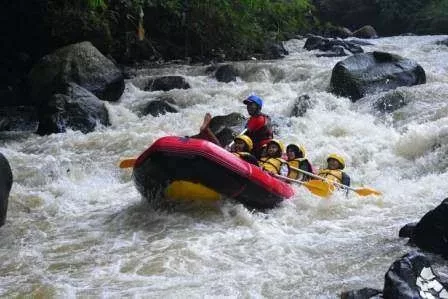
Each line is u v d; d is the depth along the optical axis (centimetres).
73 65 1377
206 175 662
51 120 1160
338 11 3028
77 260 575
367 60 1279
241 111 1238
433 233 527
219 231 630
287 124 1055
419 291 408
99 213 726
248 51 2012
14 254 600
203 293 478
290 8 2144
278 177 737
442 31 2589
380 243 566
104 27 1639
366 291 435
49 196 797
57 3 1623
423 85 1192
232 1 1997
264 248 573
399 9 2827
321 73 1409
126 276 527
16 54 1648
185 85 1490
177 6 1895
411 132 906
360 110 1148
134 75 1647
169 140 670
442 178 790
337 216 674
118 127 1180
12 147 1086
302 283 488
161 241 607
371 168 884
